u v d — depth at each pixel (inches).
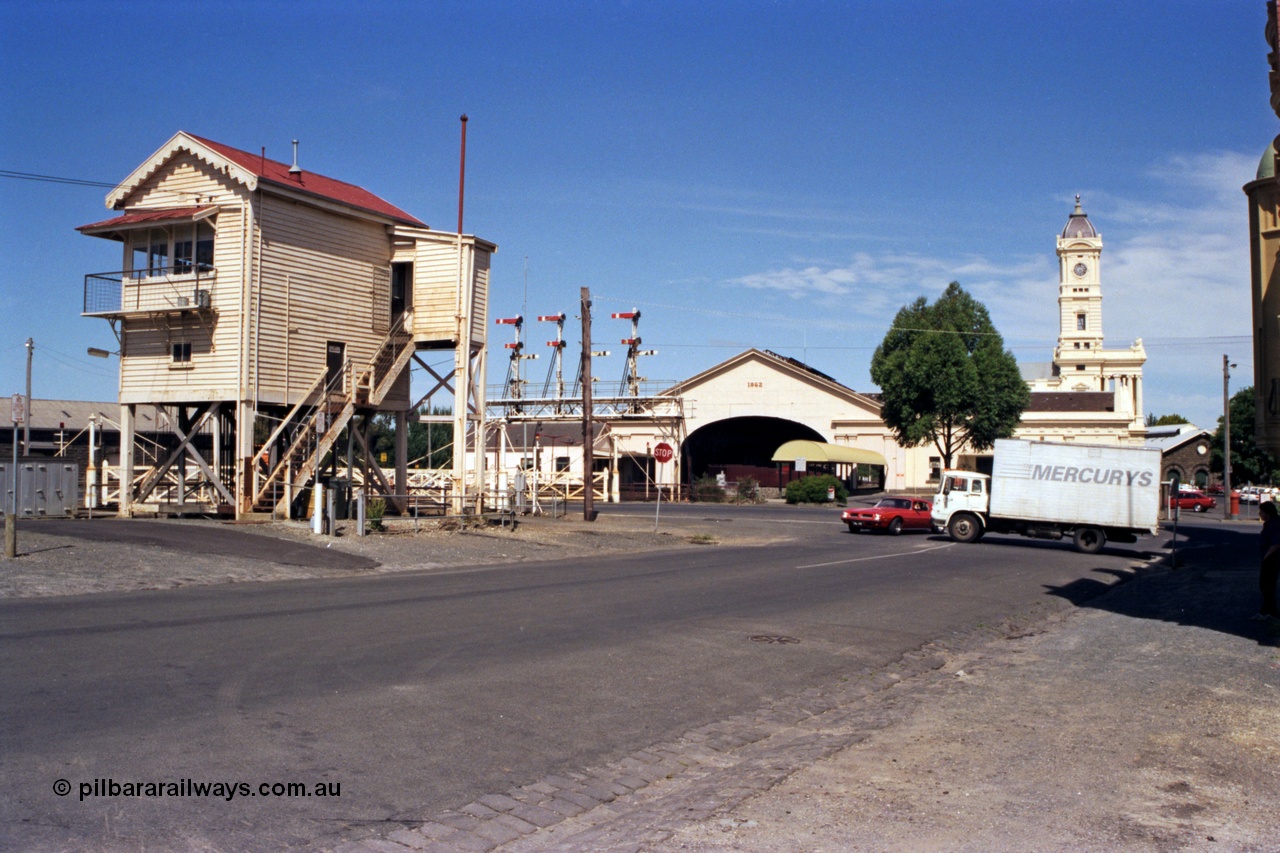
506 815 237.9
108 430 2161.7
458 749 284.7
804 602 644.1
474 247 1202.0
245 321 1035.3
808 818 238.2
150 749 266.5
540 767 274.8
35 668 350.9
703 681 395.2
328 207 1122.0
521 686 364.8
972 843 222.2
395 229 1203.2
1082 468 1256.2
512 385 2588.6
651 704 353.1
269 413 1164.5
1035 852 217.0
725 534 1375.5
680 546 1168.8
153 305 1068.5
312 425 1072.8
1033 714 350.9
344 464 1528.1
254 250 1047.0
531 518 1396.4
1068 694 385.4
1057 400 3314.5
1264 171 624.7
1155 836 227.3
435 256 1198.3
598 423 2576.3
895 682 424.5
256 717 302.4
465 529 1113.4
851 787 263.3
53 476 1041.5
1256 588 767.7
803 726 341.1
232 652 394.3
